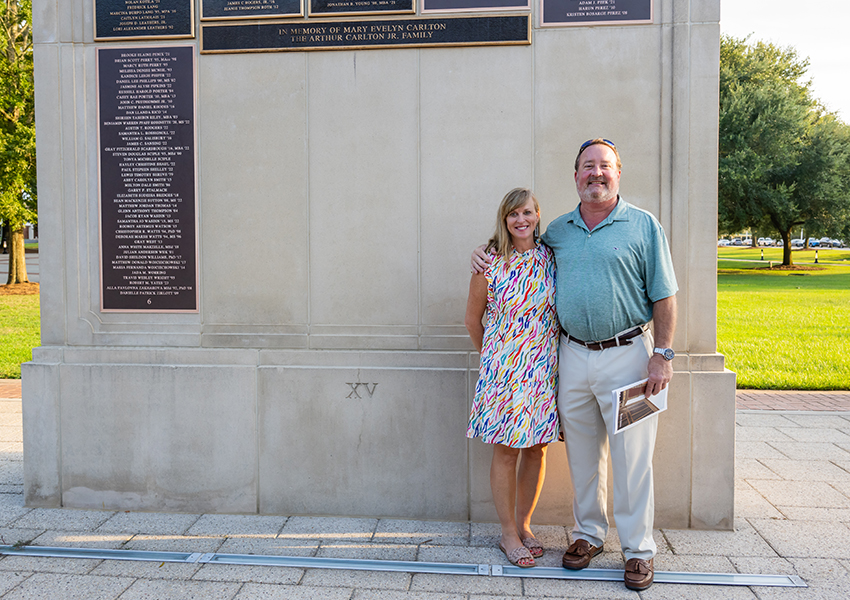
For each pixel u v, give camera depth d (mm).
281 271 3623
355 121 3547
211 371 3623
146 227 3670
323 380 3572
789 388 7301
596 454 3033
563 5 3406
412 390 3529
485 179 3492
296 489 3625
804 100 28781
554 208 3469
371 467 3580
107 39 3623
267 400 3605
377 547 3201
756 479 4172
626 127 3408
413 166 3525
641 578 2770
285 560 3053
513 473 3109
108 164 3666
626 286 2801
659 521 3443
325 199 3582
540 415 2939
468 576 2900
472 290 3023
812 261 36031
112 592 2750
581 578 2881
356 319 3598
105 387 3686
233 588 2787
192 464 3662
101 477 3719
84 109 3676
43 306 3758
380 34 3498
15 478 4246
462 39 3459
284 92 3576
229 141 3613
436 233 3529
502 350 2932
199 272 3660
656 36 3371
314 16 3525
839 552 3117
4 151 15422
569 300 2846
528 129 3461
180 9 3598
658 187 3406
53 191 3717
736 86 27766
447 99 3492
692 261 3398
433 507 3562
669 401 3396
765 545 3201
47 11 3664
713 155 3354
